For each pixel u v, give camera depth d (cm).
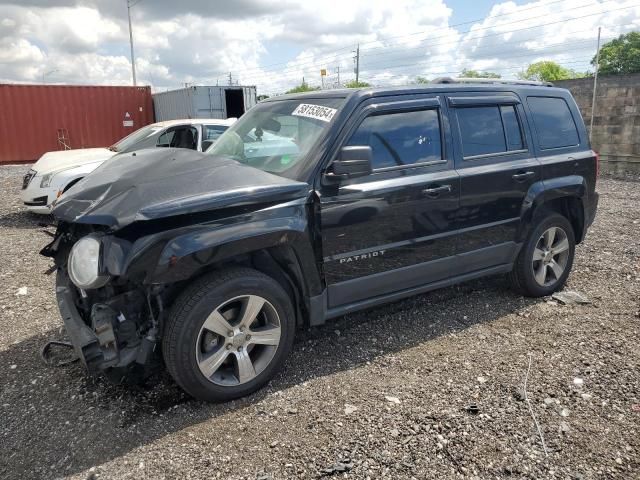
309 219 334
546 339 389
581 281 514
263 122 404
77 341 300
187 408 309
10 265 618
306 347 386
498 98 436
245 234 301
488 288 499
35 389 334
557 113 487
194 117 1734
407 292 395
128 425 294
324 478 248
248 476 250
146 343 294
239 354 315
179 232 289
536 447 267
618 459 257
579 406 301
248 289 310
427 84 407
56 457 269
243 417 299
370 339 396
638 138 1405
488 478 246
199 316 294
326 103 373
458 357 364
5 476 256
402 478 247
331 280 351
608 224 771
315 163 338
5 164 1694
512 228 437
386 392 320
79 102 1797
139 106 1923
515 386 323
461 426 284
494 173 416
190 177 317
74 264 292
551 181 457
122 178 327
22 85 1691
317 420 293
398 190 365
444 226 394
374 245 363
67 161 896
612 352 364
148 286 293
